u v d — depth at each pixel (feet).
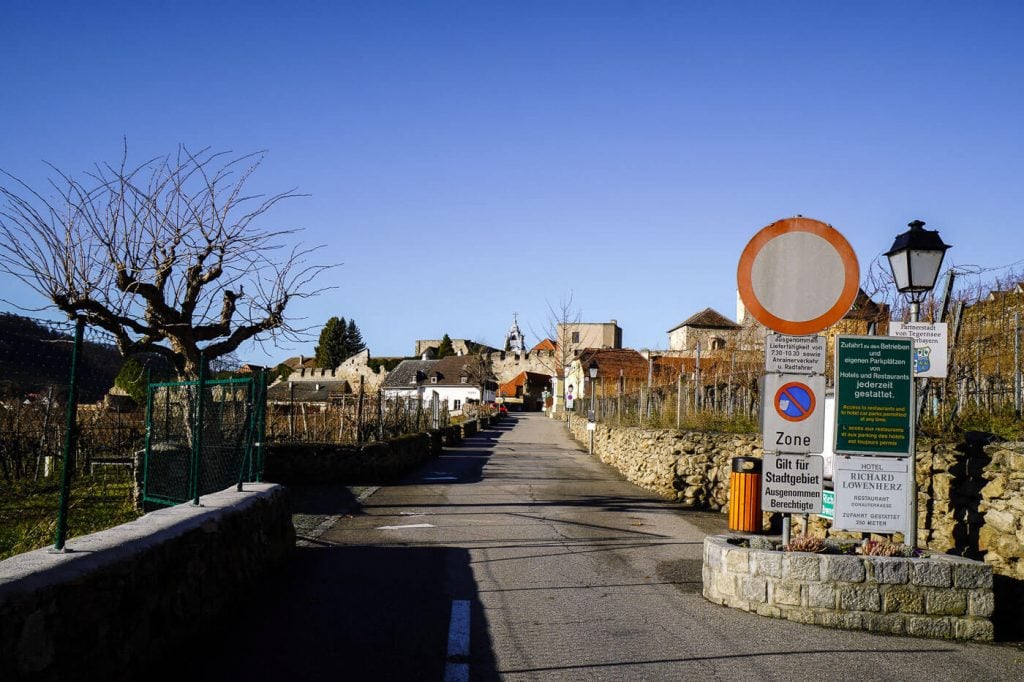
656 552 34.14
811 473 25.18
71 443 16.40
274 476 61.05
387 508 47.62
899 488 24.91
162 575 18.25
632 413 88.89
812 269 25.48
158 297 38.22
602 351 198.59
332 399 81.30
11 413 54.34
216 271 40.29
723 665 19.20
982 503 26.07
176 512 22.22
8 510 44.34
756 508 38.75
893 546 24.25
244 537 25.04
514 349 372.17
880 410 25.09
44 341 27.99
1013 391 31.55
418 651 19.88
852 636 22.02
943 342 26.37
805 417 25.32
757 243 25.58
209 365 41.68
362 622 22.43
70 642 14.17
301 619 22.59
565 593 26.35
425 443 86.94
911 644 21.52
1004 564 24.79
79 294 35.50
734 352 63.31
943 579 22.52
